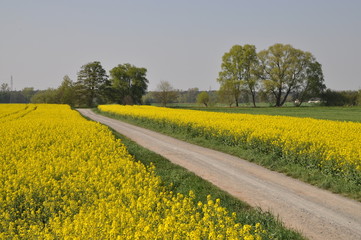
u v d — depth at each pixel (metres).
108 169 12.32
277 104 82.69
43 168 12.55
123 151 16.12
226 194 11.72
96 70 110.56
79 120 34.25
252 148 18.80
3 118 38.44
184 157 18.56
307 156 15.14
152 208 8.82
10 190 9.90
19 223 8.52
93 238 6.79
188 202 8.90
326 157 14.11
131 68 109.56
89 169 12.27
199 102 96.56
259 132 18.98
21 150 16.47
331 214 9.96
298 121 28.03
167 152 20.12
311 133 19.44
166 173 14.73
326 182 12.64
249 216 9.45
